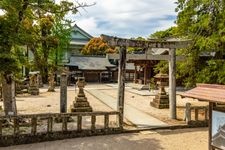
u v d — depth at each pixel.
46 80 48.31
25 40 13.26
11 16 12.92
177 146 11.88
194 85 19.80
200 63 19.72
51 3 14.69
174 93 16.83
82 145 11.89
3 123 13.59
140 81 42.00
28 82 33.38
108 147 11.61
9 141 11.93
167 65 22.45
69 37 45.81
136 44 15.37
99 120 16.22
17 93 30.98
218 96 8.63
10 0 12.73
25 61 14.32
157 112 19.45
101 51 60.34
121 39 14.92
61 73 15.98
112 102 25.16
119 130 13.97
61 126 14.20
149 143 12.27
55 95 30.70
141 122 15.91
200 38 17.97
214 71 18.12
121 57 14.89
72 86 45.59
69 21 19.11
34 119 12.38
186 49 18.86
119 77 14.66
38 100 25.75
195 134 13.92
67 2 14.98
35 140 12.38
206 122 15.66
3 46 12.59
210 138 9.59
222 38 16.83
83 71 53.59
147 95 31.36
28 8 14.51
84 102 18.30
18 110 19.69
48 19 32.34
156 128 14.71
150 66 40.34
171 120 16.53
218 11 18.22
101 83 54.09
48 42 18.39
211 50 18.36
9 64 12.78
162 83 21.75
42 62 18.98
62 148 11.45
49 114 12.66
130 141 12.58
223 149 9.00
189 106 15.45
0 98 24.92
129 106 22.28
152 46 15.95
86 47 60.19
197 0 19.00
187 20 19.75
